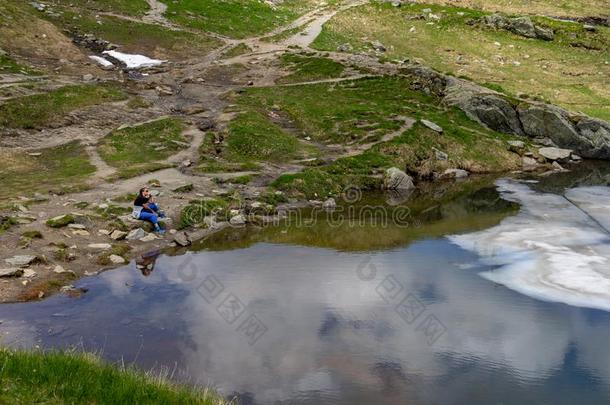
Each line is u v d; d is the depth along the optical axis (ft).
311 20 340.39
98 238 79.46
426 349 52.42
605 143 182.91
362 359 49.70
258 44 277.64
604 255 86.43
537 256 85.30
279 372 46.24
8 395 28.19
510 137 184.03
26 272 64.08
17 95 149.28
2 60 179.22
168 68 224.12
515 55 308.81
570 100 244.01
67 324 53.42
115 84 187.73
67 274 66.44
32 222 79.41
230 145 140.97
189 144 138.31
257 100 188.24
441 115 187.52
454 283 72.02
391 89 206.49
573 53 317.42
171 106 173.99
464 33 334.85
